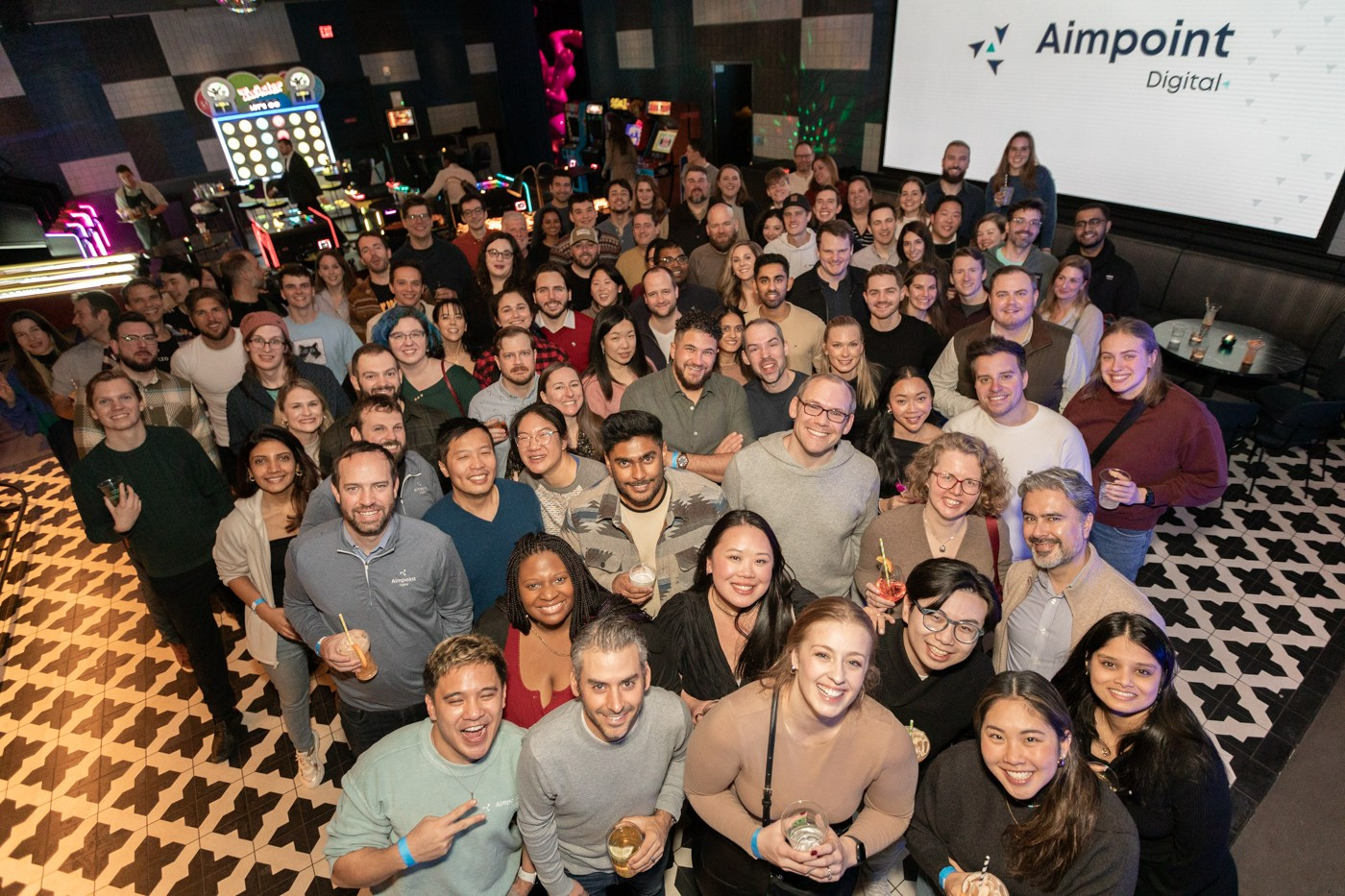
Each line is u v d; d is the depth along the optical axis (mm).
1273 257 6051
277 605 3070
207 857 3193
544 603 2287
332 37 14562
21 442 7281
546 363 4398
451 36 15664
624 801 2123
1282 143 5828
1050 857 1830
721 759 1958
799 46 10125
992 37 7676
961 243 6840
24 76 12367
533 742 1990
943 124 8484
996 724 1829
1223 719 3520
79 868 3184
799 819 1855
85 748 3785
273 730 3797
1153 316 6754
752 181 11320
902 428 3463
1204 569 4488
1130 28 6539
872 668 2119
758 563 2166
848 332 3410
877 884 2658
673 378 3553
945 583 2074
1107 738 2123
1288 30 5590
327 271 5699
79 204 13188
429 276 6145
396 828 2064
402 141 15078
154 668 4305
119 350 3971
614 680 1840
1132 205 6953
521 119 15898
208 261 11070
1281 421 4777
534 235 7133
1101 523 3330
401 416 3139
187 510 3385
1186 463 3102
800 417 2730
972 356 2992
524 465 3219
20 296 8633
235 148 14312
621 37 13664
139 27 12945
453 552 2703
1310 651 3883
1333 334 5648
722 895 2248
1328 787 3148
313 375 4211
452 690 1900
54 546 5559
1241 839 2971
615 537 2814
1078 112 7145
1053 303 4203
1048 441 3012
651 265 4902
